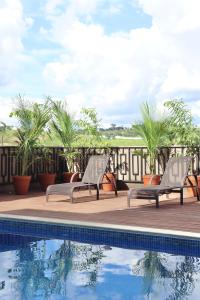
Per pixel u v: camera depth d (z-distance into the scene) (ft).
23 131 36.22
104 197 33.65
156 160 38.63
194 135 36.52
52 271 16.63
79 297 13.76
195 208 27.73
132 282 15.20
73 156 39.40
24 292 14.23
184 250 19.51
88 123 40.14
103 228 21.63
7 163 37.73
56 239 22.66
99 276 15.85
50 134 38.37
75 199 32.42
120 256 18.89
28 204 29.78
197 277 15.69
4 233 23.98
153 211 26.45
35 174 39.60
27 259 18.42
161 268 16.87
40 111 36.73
